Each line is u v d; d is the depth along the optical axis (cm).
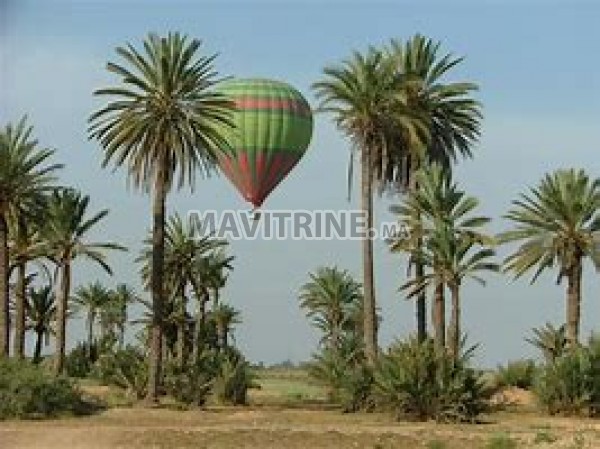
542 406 4572
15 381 3875
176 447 2884
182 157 4659
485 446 2931
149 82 4719
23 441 3000
